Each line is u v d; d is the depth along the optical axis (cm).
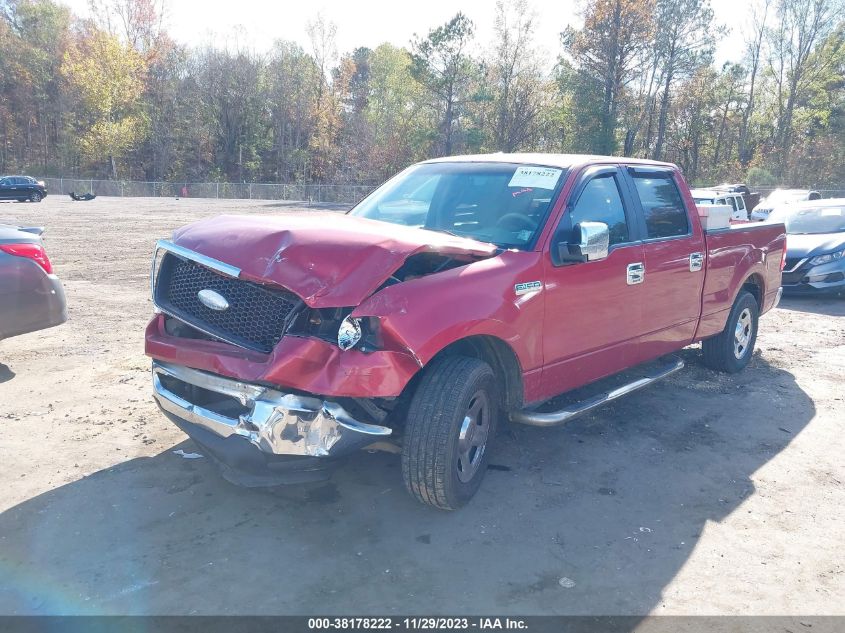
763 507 414
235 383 350
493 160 509
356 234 366
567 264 437
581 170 477
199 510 388
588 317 462
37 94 7638
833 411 589
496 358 419
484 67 5856
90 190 6228
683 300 568
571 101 5772
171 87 7494
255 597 311
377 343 341
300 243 353
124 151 7181
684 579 336
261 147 7819
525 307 408
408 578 329
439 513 393
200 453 453
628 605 313
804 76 6281
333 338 341
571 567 343
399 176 547
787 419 567
